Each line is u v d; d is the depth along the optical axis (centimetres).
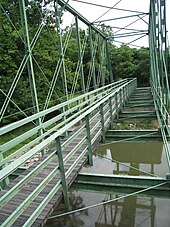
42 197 255
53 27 1248
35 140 244
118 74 2761
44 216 229
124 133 539
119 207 562
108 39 1404
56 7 614
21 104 1175
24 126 1210
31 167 339
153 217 518
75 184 334
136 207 559
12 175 389
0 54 1065
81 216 532
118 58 2747
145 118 718
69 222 514
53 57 1240
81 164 337
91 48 953
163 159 812
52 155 251
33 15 1162
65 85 643
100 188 326
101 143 484
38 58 1148
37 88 1207
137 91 1552
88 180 330
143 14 1082
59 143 256
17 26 1123
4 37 1072
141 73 2644
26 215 227
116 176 323
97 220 514
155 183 311
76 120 294
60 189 273
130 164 789
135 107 955
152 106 933
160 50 607
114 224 501
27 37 486
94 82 967
